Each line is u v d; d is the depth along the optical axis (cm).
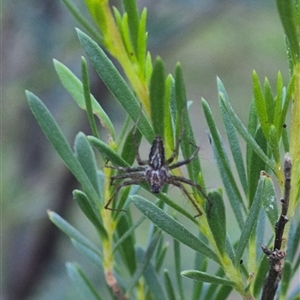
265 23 81
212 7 61
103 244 30
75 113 65
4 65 65
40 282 61
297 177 27
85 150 30
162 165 29
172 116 28
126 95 27
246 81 87
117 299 31
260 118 27
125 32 27
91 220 30
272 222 27
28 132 69
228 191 29
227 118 29
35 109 29
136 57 27
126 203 30
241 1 61
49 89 63
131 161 29
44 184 67
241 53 85
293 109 27
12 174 68
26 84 63
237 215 29
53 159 69
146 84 27
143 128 28
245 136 27
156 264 31
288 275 29
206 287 30
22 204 64
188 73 88
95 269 63
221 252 28
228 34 84
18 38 65
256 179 28
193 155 28
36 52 59
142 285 31
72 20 59
